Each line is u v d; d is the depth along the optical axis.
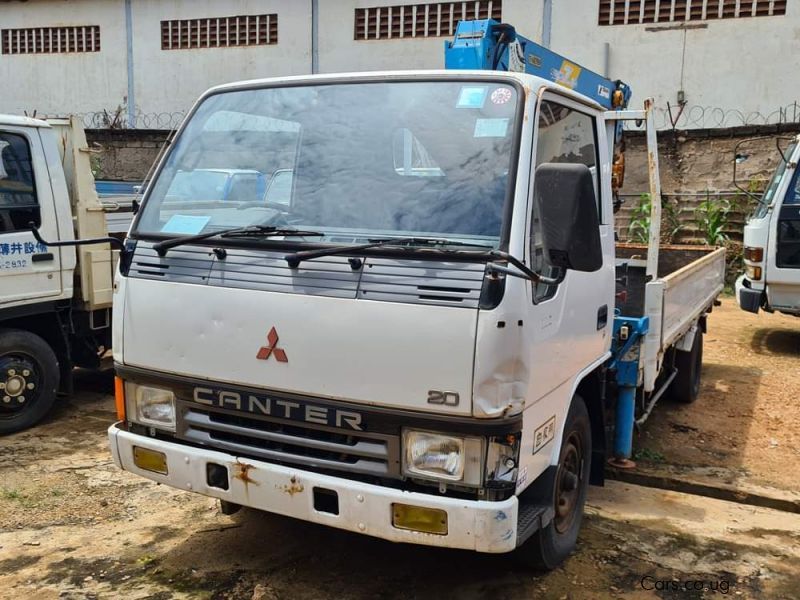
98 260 6.29
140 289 3.38
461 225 3.01
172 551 3.90
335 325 2.94
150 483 4.80
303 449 3.09
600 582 3.67
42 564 3.77
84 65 19.36
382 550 3.91
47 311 5.95
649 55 14.67
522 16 15.42
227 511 4.16
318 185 3.37
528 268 2.86
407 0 16.16
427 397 2.81
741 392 7.08
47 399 5.96
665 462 5.29
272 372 3.08
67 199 6.00
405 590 3.53
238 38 17.83
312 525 4.20
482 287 2.75
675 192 13.16
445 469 2.84
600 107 4.06
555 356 3.27
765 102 14.03
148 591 3.52
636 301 5.90
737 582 3.72
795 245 8.31
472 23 5.12
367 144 3.39
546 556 3.60
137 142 16.66
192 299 3.24
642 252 7.70
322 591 3.52
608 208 4.10
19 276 5.68
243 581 3.61
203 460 3.23
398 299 2.85
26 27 19.78
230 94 3.82
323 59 17.05
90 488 4.72
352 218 3.21
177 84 18.50
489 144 3.13
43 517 4.31
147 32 18.59
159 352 3.35
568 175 2.73
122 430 3.50
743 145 12.62
